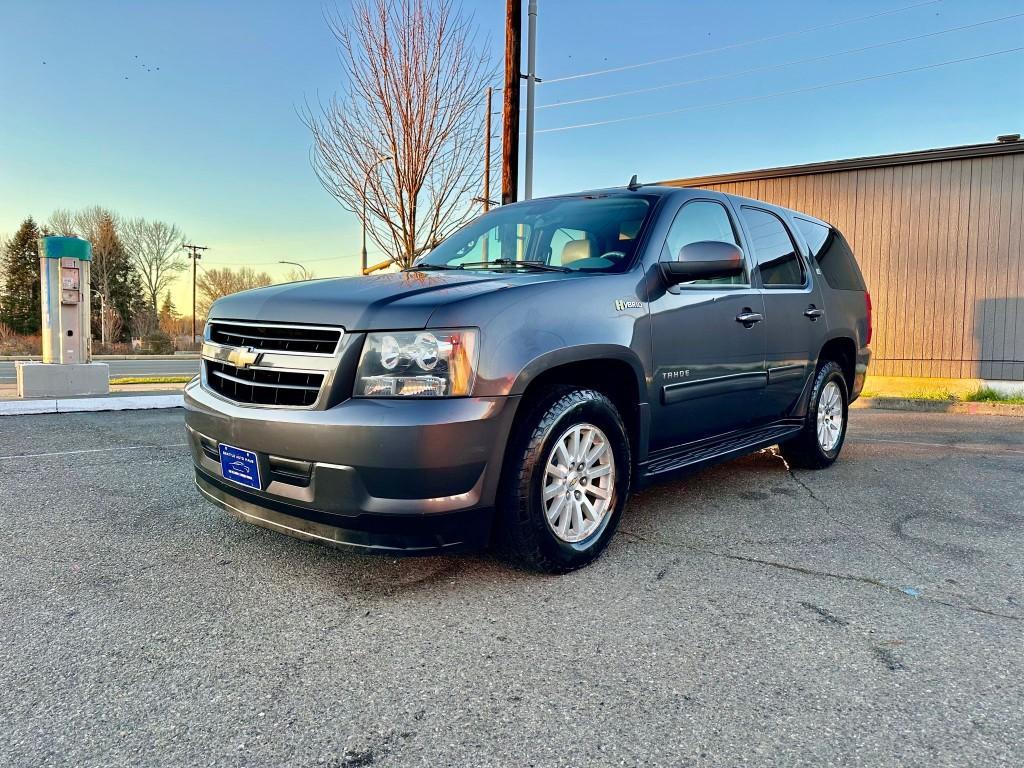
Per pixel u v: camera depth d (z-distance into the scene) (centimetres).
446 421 236
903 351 1038
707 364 353
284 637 229
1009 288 963
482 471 247
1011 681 204
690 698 193
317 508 244
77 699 191
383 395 239
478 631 234
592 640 228
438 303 248
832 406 504
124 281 6062
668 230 346
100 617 244
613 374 310
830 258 513
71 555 306
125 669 208
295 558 303
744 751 169
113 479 448
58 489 422
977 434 693
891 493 430
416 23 879
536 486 266
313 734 176
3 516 364
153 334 4981
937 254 1007
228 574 285
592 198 384
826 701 192
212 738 174
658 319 320
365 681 202
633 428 317
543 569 279
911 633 235
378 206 939
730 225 397
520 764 164
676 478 351
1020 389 962
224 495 286
